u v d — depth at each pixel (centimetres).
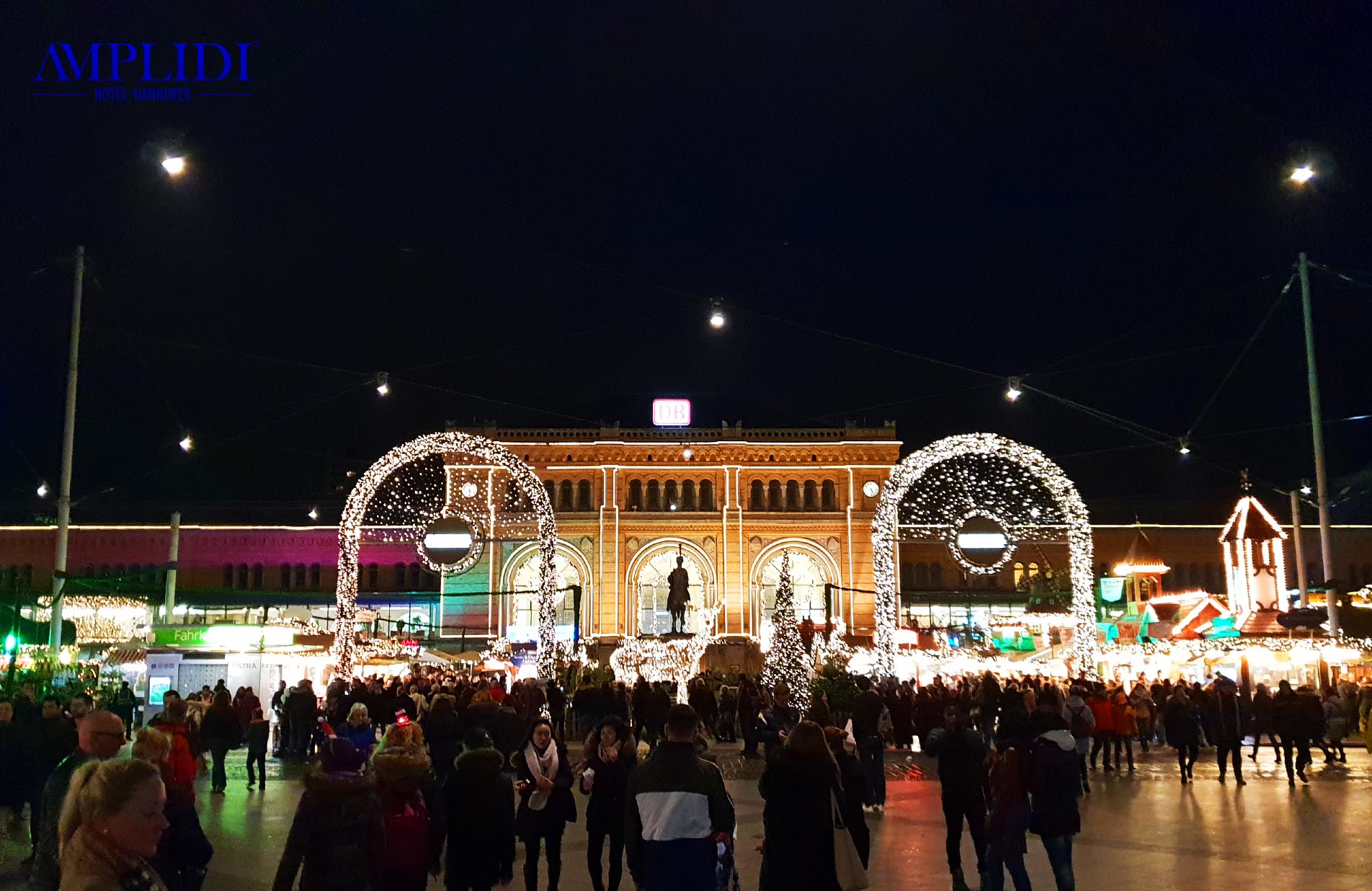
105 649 4181
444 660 4831
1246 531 5056
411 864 984
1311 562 8144
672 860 882
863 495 7588
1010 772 1287
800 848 947
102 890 553
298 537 7981
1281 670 4466
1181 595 5541
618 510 7488
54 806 855
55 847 830
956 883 1448
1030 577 7694
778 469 7619
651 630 7419
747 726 3391
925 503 7469
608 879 1490
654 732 2542
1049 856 1271
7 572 3634
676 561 7475
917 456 3784
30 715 1902
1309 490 5816
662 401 8050
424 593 7462
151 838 587
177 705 1376
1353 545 8162
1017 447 3728
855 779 1430
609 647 7050
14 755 1644
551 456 7531
